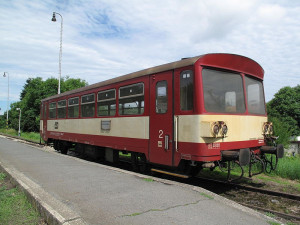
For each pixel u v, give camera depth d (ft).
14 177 23.93
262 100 28.32
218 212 15.46
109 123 33.32
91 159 45.88
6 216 16.05
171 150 23.91
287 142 41.14
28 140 86.12
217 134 21.21
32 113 142.41
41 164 32.14
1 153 44.19
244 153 21.84
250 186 25.29
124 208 15.89
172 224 13.64
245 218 14.74
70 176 24.84
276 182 28.07
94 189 20.13
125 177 24.35
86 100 39.58
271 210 19.43
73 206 16.30
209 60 22.52
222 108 23.09
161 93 25.32
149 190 19.80
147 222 13.84
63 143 51.16
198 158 21.30
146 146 26.94
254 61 26.37
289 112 128.67
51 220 14.46
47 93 136.56
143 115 27.40
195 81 21.88
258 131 26.55
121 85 31.24
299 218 17.99
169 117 24.26
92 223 13.78
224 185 26.13
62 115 48.24
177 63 23.79
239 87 24.97
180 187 20.51
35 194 18.12
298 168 30.40
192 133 21.86
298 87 138.00
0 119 241.96
